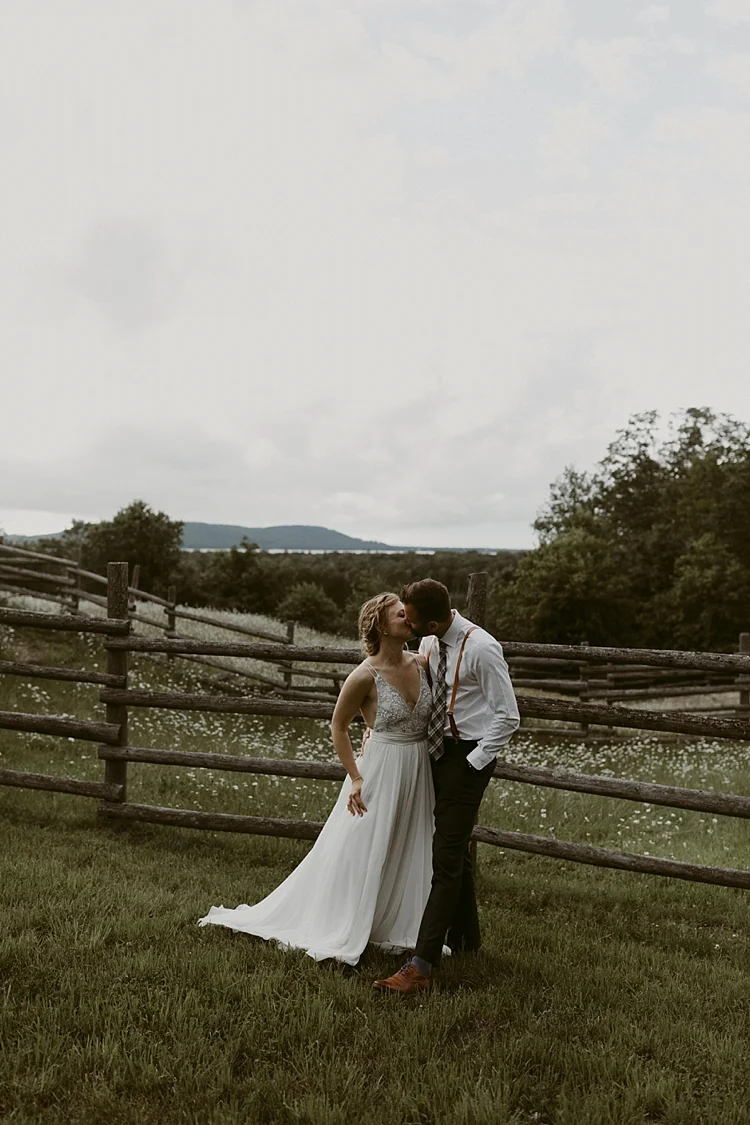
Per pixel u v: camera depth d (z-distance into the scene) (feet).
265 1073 9.30
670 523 136.87
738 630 114.42
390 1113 8.65
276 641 51.52
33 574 48.67
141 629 56.24
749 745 42.55
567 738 46.29
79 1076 9.16
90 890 14.58
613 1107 8.98
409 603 12.28
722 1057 10.23
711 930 15.99
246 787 25.63
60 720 20.27
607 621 117.08
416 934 13.06
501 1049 10.10
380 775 12.96
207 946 12.64
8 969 11.45
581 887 18.11
